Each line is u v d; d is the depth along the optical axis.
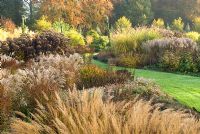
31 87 6.89
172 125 3.88
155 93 8.84
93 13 56.16
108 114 4.17
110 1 60.22
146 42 19.19
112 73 10.61
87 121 3.93
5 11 53.06
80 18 53.88
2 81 7.34
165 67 16.31
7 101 6.24
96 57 23.27
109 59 18.83
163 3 68.00
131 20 62.00
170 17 67.44
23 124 4.18
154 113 4.10
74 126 3.78
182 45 18.25
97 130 3.67
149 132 3.77
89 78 9.92
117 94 7.90
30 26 50.44
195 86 11.26
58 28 33.94
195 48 17.50
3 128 5.74
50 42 15.91
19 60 14.92
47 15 52.06
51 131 4.02
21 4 54.81
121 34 21.05
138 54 18.44
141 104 4.50
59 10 51.97
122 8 62.59
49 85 7.21
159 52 18.08
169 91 10.34
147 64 17.27
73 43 27.86
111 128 3.80
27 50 15.25
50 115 4.67
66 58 12.22
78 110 4.42
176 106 7.88
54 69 9.52
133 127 3.74
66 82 9.20
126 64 17.31
